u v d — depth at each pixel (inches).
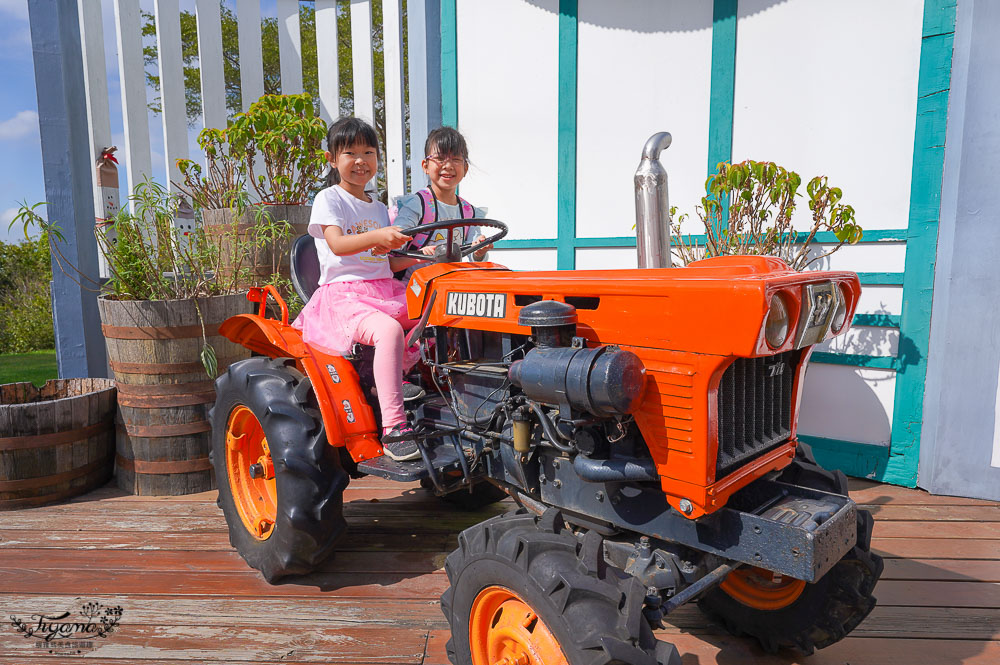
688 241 155.1
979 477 126.7
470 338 86.7
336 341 95.7
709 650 80.9
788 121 142.6
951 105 124.4
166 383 127.6
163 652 79.0
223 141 169.3
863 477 139.9
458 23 168.9
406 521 118.2
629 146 157.9
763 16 142.1
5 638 81.9
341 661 77.2
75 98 164.7
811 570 56.6
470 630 66.4
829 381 143.2
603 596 55.5
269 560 93.8
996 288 120.3
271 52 358.3
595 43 157.6
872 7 131.3
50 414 124.3
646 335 61.8
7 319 396.5
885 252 135.7
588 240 163.0
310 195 172.7
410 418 94.3
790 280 57.3
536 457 76.3
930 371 131.1
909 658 78.5
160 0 185.0
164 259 137.5
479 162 171.8
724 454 61.9
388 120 186.9
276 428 91.0
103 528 115.3
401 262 109.6
